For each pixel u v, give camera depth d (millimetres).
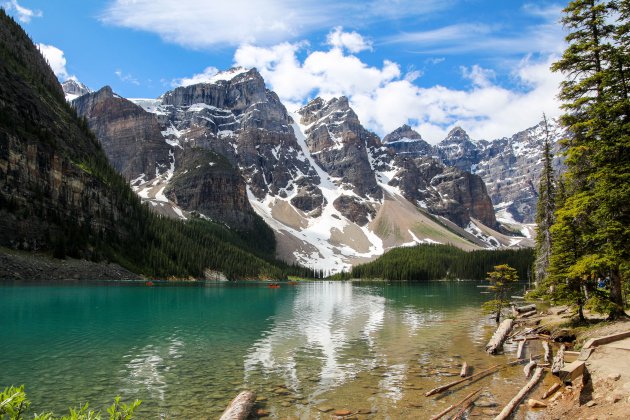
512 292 102250
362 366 24828
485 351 29266
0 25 191250
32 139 135750
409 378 22016
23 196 125250
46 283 101625
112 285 107812
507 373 22812
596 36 27812
